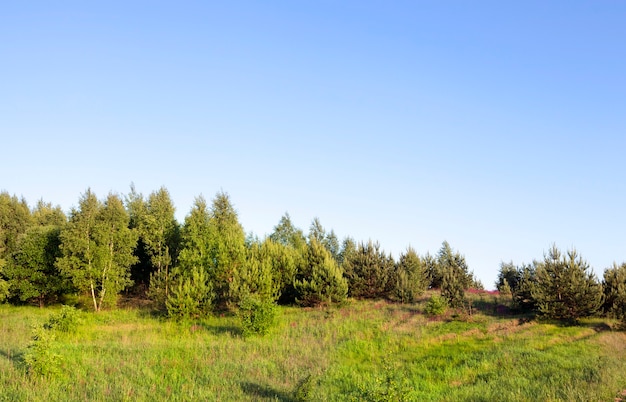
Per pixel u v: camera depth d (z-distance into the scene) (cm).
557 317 3234
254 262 4003
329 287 4069
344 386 1936
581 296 3158
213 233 4466
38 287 4541
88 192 4553
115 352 2400
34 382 1816
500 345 2636
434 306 3559
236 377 2019
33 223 5859
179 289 3681
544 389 1733
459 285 3809
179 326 3431
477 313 3584
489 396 1728
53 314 3225
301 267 4522
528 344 2627
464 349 2598
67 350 2362
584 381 1795
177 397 1686
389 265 4747
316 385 1939
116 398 1633
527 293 3622
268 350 2578
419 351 2605
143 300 4856
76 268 4366
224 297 3994
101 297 4400
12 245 5397
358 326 3206
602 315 3356
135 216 5612
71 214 4544
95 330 3241
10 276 4550
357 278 4500
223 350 2519
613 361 2177
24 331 3102
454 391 1862
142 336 3038
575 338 2788
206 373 2055
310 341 2803
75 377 1897
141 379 1903
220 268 4153
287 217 7512
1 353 2333
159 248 4828
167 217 5081
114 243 4606
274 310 3100
